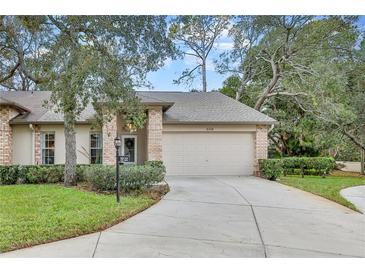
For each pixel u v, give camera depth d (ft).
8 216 24.18
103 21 32.94
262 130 56.75
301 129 76.54
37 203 28.81
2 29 41.24
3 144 51.19
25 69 43.78
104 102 35.32
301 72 73.97
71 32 33.06
